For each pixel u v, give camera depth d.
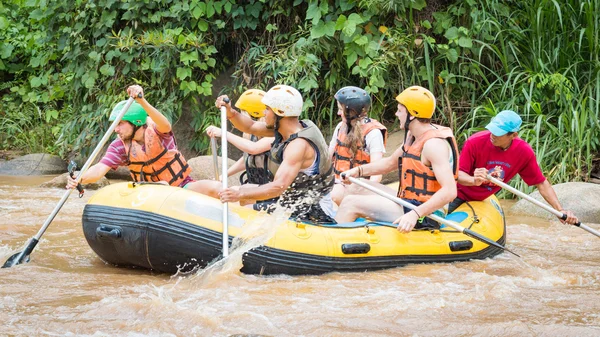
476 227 8.69
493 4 15.03
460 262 8.36
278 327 5.87
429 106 8.02
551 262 8.59
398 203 8.11
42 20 17.41
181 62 16.20
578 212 11.82
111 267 7.99
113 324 5.86
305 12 15.91
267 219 7.65
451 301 6.68
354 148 9.55
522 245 9.69
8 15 20.03
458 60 15.30
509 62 15.25
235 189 7.46
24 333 5.64
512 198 13.56
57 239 9.30
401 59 15.14
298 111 7.74
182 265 7.52
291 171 7.64
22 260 8.03
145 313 6.09
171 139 8.60
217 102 8.39
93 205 7.77
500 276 7.74
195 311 6.15
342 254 7.68
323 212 8.20
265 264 7.45
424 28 15.45
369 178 9.93
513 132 8.96
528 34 15.32
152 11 16.33
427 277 7.59
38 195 13.01
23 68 20.25
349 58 14.64
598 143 13.79
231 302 6.55
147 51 16.16
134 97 8.09
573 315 6.30
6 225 9.99
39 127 18.77
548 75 13.99
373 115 15.35
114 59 16.61
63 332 5.68
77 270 7.80
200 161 14.34
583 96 14.41
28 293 6.77
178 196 7.59
